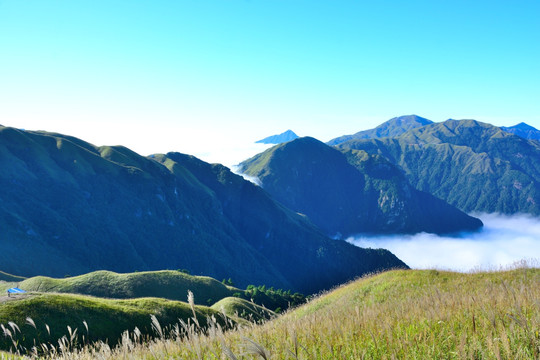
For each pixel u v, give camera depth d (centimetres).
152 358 530
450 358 410
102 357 538
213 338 456
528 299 616
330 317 725
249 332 600
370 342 479
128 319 4116
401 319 650
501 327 458
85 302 4112
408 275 2695
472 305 666
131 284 12331
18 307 3494
